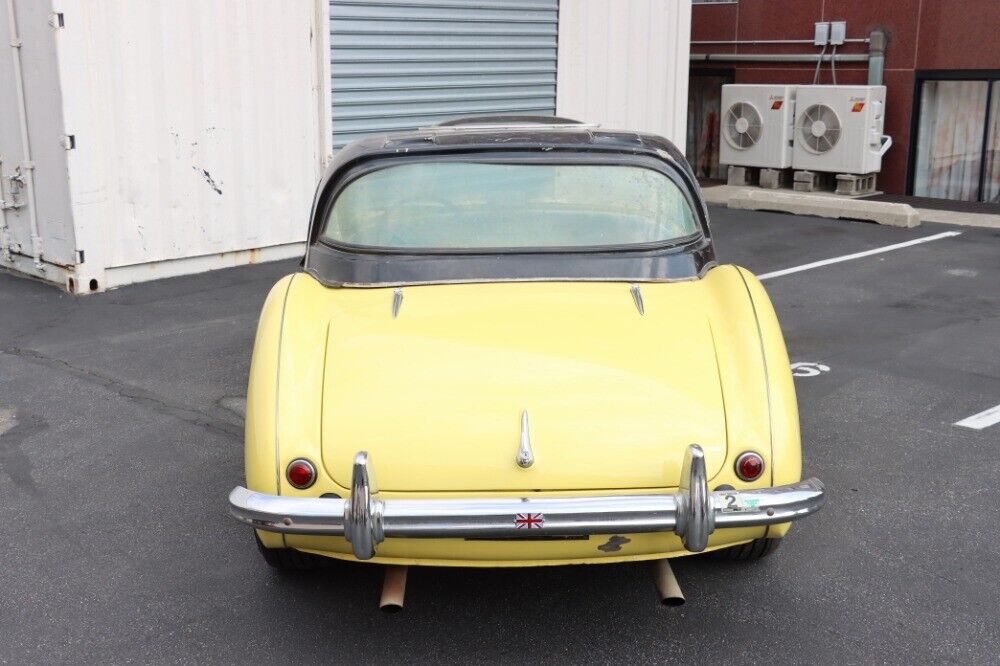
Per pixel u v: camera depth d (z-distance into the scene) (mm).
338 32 9922
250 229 9680
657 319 3549
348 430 3127
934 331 7375
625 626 3531
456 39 10891
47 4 7977
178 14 8727
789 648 3375
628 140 4141
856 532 4207
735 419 3174
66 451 5203
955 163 13461
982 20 12711
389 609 3170
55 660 3355
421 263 3832
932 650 3346
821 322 7672
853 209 12180
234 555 4090
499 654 3371
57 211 8516
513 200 3943
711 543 3297
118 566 3998
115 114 8500
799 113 13680
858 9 13820
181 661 3350
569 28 11859
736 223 12125
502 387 3219
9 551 4125
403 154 4012
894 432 5348
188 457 5125
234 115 9305
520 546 3109
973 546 4074
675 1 12836
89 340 7246
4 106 8680
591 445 3094
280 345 3375
